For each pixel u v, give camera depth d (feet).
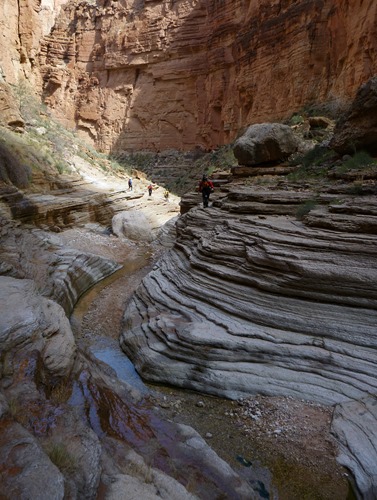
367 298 24.09
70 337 24.30
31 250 45.16
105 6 163.94
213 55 137.69
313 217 31.12
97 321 37.42
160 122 153.58
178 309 31.65
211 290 31.48
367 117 46.03
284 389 22.76
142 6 156.25
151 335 29.71
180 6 148.15
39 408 15.62
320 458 18.49
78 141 124.67
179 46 147.54
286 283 26.73
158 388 25.62
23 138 86.74
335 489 17.08
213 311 29.53
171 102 151.84
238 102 127.65
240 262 31.45
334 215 30.32
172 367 26.18
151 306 34.47
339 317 24.53
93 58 162.91
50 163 84.53
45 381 19.16
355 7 78.95
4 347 19.27
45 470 10.98
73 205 72.84
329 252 26.66
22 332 20.84
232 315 28.53
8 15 126.52
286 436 20.11
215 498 15.10
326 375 22.56
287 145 61.52
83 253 51.29
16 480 10.52
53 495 10.16
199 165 134.21
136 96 157.38
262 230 32.58
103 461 13.83
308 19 96.12
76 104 162.81
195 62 145.69
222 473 16.70
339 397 21.40
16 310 22.95
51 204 67.97
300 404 21.74
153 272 41.93
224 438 20.59
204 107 145.07
